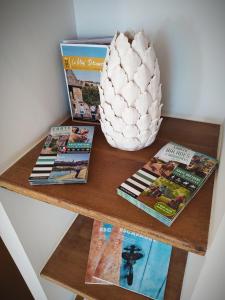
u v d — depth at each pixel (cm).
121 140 53
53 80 62
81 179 47
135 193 44
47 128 64
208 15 53
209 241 37
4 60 47
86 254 80
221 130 63
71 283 73
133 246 77
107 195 46
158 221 41
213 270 38
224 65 58
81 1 61
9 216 56
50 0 55
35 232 68
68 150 55
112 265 74
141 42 43
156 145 58
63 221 83
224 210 32
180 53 60
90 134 60
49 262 78
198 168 49
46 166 51
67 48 57
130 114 48
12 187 49
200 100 65
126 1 57
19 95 52
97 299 70
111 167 52
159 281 71
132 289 70
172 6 54
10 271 85
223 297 49
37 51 54
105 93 48
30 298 94
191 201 44
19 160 55
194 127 65
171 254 77
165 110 71
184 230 39
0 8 43
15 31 48
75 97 64
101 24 63
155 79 46
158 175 47
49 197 46
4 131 50
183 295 58
